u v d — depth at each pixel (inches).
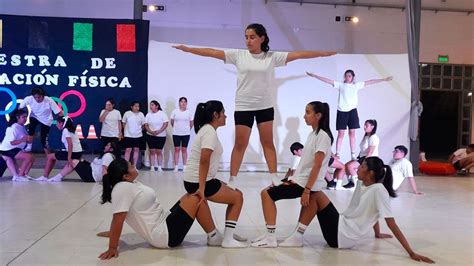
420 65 446.9
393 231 139.9
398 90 375.2
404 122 376.8
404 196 264.5
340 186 281.7
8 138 286.2
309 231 172.7
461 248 151.9
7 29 342.6
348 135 365.4
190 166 143.5
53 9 398.0
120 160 135.9
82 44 349.1
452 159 381.1
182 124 350.0
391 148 377.1
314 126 148.3
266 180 319.3
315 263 132.7
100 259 131.2
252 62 158.6
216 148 141.4
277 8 416.2
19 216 186.5
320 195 148.0
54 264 126.2
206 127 140.4
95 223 175.8
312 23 420.8
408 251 138.8
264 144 162.9
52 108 325.1
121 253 137.8
